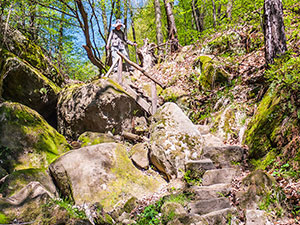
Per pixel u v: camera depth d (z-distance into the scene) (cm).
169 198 419
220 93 732
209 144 571
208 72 798
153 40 1812
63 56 1108
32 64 813
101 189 479
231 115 635
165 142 556
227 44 880
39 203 325
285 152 422
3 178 463
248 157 500
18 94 730
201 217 345
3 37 714
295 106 438
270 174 412
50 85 802
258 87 639
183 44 1436
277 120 466
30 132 574
